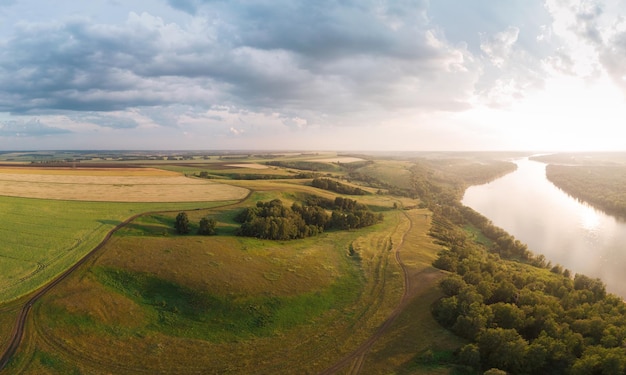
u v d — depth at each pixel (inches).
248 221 4175.7
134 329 2215.8
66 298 2335.1
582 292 2625.5
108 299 2406.5
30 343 1964.8
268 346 2165.4
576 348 1907.0
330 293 2817.4
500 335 1908.2
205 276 2723.9
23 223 3442.4
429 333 2197.3
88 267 2706.7
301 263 3262.8
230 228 3976.4
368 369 1940.2
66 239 3149.6
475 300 2266.2
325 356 2071.9
